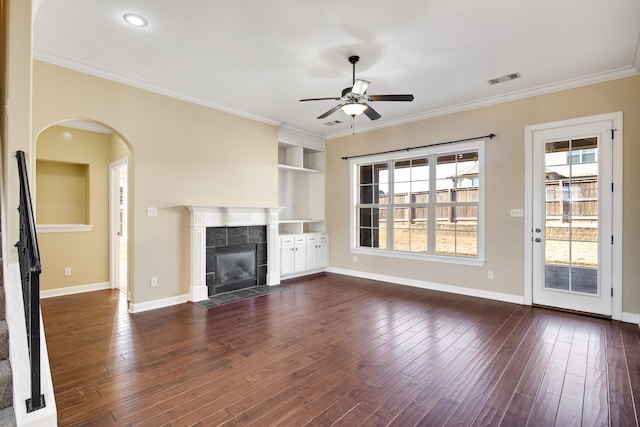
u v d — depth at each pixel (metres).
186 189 4.48
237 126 5.09
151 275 4.15
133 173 4.01
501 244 4.56
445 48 3.21
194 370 2.58
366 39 3.04
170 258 4.33
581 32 2.92
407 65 3.57
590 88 3.90
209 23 2.78
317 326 3.56
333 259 6.62
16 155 2.09
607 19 2.72
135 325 3.58
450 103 4.80
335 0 2.48
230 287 4.97
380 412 2.06
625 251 3.69
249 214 5.16
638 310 3.62
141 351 2.92
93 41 3.07
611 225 3.78
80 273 5.01
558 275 4.15
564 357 2.81
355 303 4.44
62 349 2.96
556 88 4.09
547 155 4.23
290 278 6.04
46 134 4.69
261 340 3.18
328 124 5.88
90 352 2.90
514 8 2.58
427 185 5.36
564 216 4.11
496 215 4.60
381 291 5.10
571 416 2.02
